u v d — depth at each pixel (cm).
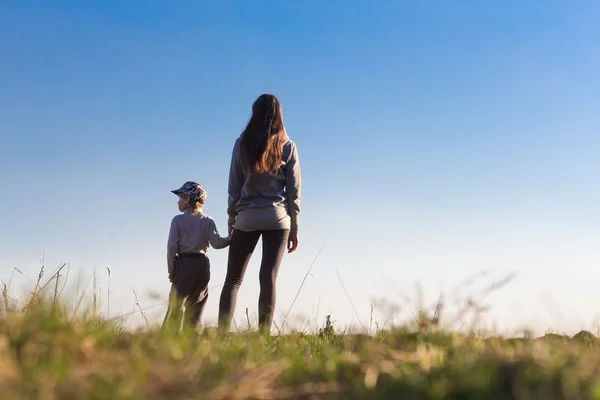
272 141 520
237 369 279
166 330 314
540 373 240
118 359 261
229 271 539
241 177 541
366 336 407
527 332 342
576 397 223
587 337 354
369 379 256
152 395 233
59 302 294
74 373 240
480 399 231
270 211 522
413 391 241
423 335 329
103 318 321
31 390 221
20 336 260
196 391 241
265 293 517
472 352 279
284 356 331
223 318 490
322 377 273
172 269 609
